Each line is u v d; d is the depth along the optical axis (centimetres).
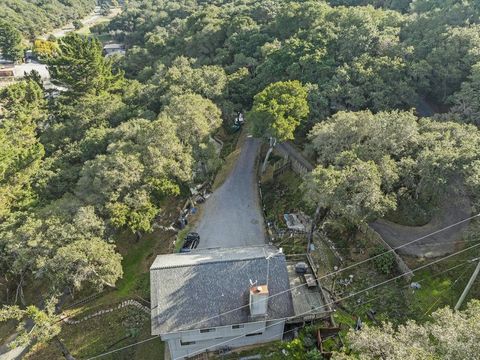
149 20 15612
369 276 3803
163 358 3597
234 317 3186
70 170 5916
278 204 5247
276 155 6234
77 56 8362
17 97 8562
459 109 5131
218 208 5381
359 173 3656
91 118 7256
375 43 6494
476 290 3372
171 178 4828
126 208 4350
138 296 4219
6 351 4116
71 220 4338
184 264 3388
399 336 2328
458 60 5766
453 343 2048
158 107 7350
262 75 7062
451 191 3816
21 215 4669
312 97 5791
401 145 4188
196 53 10119
